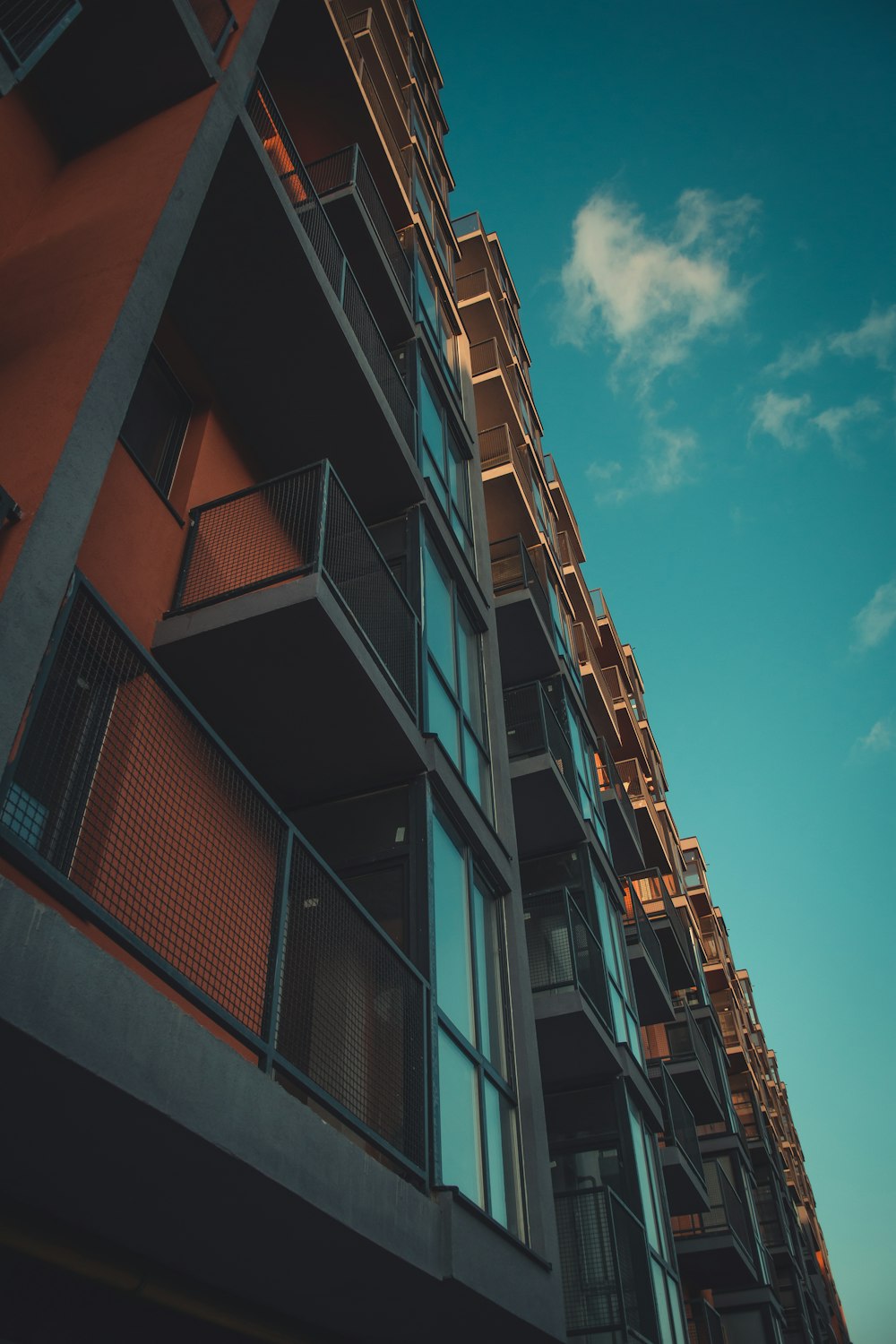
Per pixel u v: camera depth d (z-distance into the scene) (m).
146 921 5.48
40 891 5.21
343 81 14.48
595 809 18.09
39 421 5.36
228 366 9.80
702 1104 24.52
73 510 5.02
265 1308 6.50
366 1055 6.76
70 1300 5.10
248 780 5.75
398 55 21.94
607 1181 12.88
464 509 14.47
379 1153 6.82
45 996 3.70
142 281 6.26
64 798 4.91
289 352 9.75
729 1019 40.50
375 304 13.48
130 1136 4.25
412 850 8.51
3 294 6.60
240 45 8.82
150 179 7.23
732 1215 21.56
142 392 8.96
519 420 23.06
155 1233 5.25
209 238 8.93
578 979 12.82
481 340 25.44
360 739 8.59
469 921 9.49
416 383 13.21
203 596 8.16
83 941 3.97
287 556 9.34
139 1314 5.50
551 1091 13.91
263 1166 4.66
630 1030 15.40
